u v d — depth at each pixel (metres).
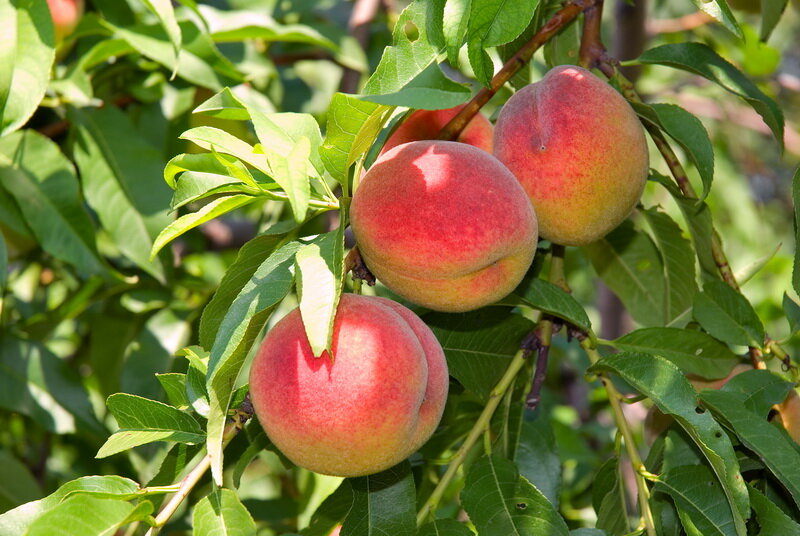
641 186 0.94
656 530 0.92
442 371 0.88
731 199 1.59
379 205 0.87
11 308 1.25
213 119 1.16
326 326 0.82
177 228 0.88
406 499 0.92
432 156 0.88
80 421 1.11
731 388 0.94
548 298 0.95
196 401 0.90
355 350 0.85
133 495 0.86
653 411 1.00
